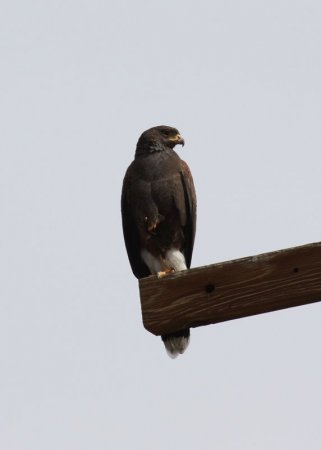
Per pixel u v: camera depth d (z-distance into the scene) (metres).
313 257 8.65
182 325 9.06
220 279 8.91
